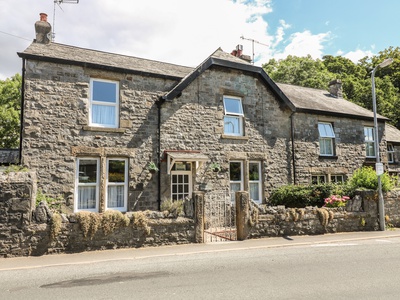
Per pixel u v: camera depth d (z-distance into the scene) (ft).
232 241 28.94
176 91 39.22
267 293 15.60
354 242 29.63
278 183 46.44
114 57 42.45
